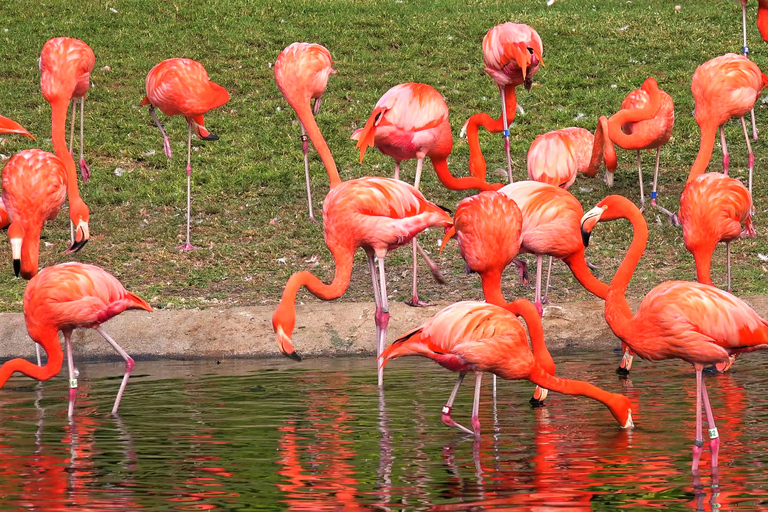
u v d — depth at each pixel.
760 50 22.41
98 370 10.80
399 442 7.46
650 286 13.29
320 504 6.00
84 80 13.96
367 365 10.83
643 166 18.19
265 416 8.33
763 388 9.00
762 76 13.98
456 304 8.08
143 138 19.58
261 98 21.19
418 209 10.10
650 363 10.45
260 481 6.47
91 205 17.25
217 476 6.59
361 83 21.62
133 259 15.09
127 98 21.09
